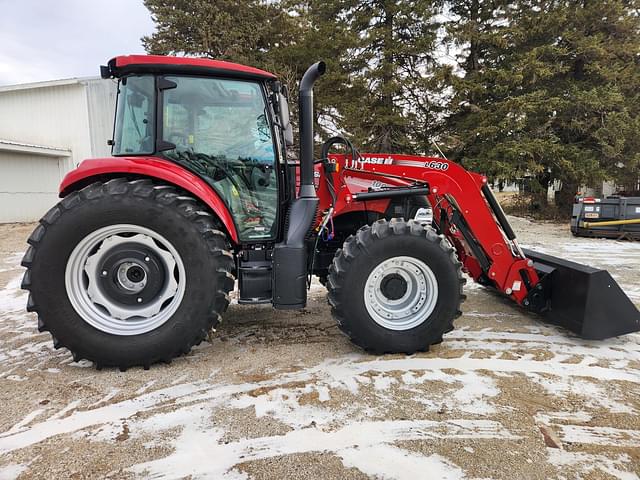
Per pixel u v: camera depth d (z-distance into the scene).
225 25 17.66
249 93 3.10
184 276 2.71
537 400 2.37
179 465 1.81
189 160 3.00
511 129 11.96
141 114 2.93
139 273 2.75
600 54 12.10
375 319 2.95
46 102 13.98
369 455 1.88
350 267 2.87
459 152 13.38
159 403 2.32
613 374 2.71
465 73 13.80
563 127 12.91
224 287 2.77
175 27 17.94
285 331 3.50
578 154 12.26
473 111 12.82
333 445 1.95
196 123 3.01
